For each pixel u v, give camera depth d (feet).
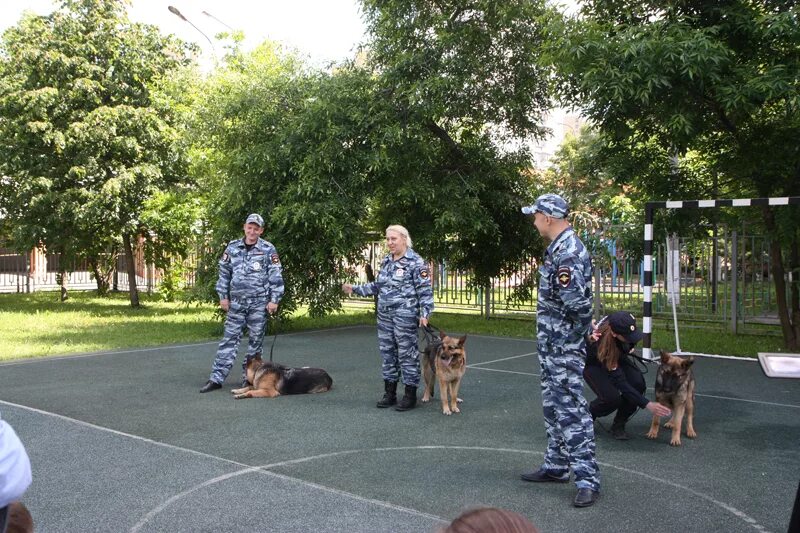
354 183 40.11
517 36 44.37
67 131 53.98
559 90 35.32
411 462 16.67
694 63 28.76
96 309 58.59
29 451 17.17
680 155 35.65
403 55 41.42
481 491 14.64
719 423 20.97
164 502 13.73
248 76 45.83
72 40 54.85
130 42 56.18
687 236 39.88
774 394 25.34
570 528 12.67
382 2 43.32
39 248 65.10
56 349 34.94
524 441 18.70
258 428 19.76
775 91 28.27
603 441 18.94
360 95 41.34
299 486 14.76
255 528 12.43
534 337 43.06
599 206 75.00
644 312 30.96
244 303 25.48
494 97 44.98
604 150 38.60
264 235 40.40
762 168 34.78
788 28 28.60
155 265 60.90
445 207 42.45
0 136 56.03
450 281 57.36
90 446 17.69
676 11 32.86
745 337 41.86
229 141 43.65
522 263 50.29
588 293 13.85
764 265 42.47
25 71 55.01
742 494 14.61
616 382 18.19
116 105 56.59
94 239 61.36
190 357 33.12
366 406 22.93
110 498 13.93
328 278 43.09
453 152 47.14
